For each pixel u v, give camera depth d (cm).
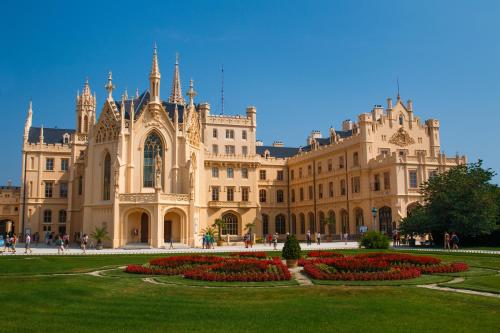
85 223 7381
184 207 7194
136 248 6681
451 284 2425
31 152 9744
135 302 1973
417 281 2519
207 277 2622
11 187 12669
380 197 7856
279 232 10812
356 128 9338
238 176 10300
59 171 9844
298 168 10688
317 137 11894
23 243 9081
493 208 5953
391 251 5181
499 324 1572
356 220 8556
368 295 2103
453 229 5959
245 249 6244
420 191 6719
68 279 2709
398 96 8631
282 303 1936
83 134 9369
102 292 2238
